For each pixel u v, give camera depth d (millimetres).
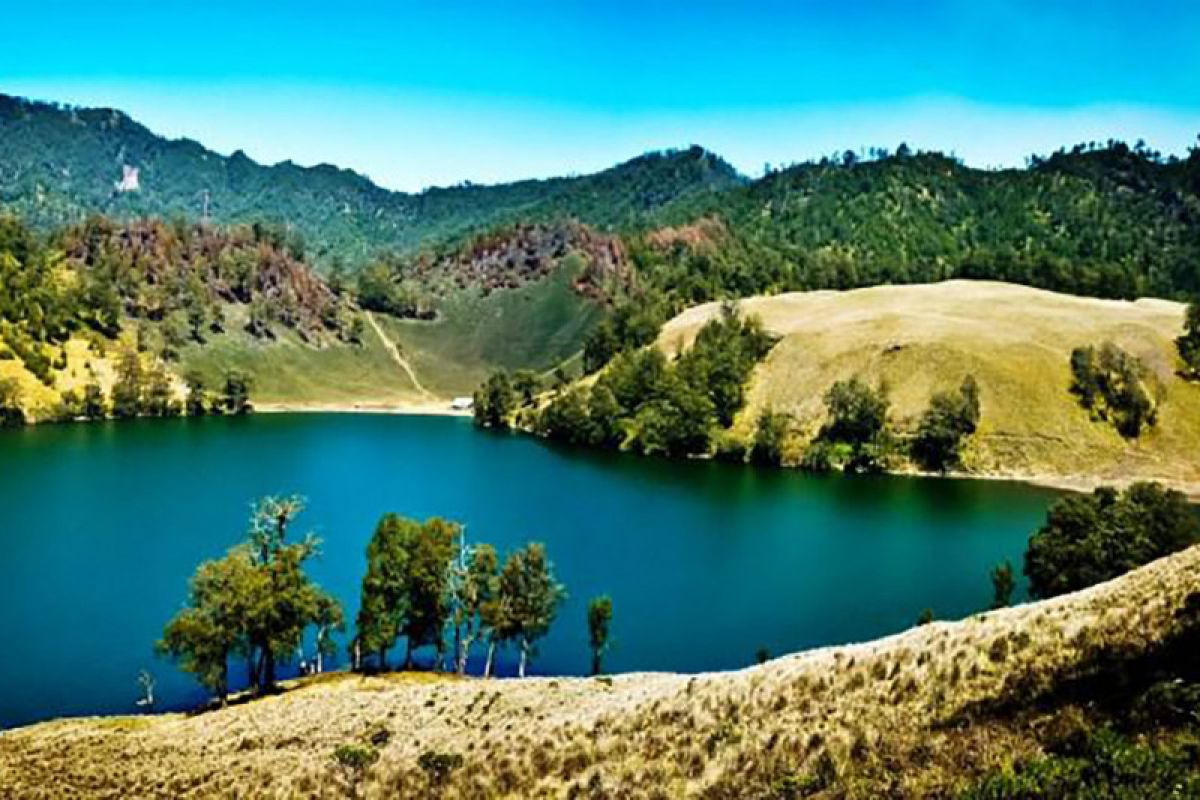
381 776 41000
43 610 111188
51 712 86125
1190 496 185250
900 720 31891
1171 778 20891
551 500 181750
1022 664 32438
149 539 142625
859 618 113812
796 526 160875
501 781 38031
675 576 131375
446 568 94125
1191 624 29266
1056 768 22562
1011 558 140625
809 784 28828
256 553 91312
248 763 46125
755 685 40719
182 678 94500
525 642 96000
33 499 169375
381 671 92500
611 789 33969
